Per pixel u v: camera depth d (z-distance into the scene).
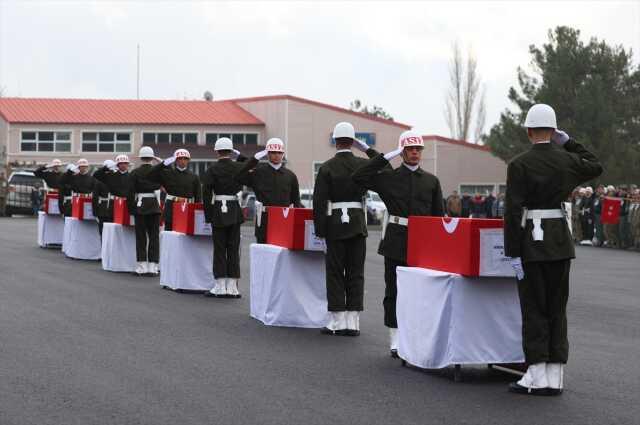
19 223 39.66
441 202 10.30
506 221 8.30
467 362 8.77
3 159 61.00
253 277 12.89
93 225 22.00
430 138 65.00
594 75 50.69
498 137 52.72
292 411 7.50
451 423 7.19
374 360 9.82
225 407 7.60
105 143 62.78
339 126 11.62
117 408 7.53
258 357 9.87
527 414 7.51
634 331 12.20
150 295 15.29
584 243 34.09
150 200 18.48
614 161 47.44
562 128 49.44
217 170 15.16
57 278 17.52
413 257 9.52
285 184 13.96
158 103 66.44
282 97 63.91
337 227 11.47
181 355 9.87
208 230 15.74
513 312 8.88
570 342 11.25
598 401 8.00
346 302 11.61
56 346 10.26
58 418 7.23
